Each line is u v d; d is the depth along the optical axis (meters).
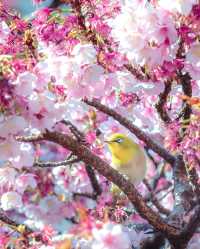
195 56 8.78
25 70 8.34
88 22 9.30
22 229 10.10
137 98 11.41
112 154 13.02
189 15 8.64
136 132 12.29
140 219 12.92
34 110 8.09
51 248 9.70
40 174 14.74
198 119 9.19
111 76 9.48
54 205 14.42
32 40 9.36
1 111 7.94
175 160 12.32
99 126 13.32
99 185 14.38
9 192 11.10
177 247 10.62
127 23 8.69
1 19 9.91
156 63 8.84
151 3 9.03
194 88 10.78
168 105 12.27
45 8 9.40
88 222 9.05
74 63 8.88
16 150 8.34
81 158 9.67
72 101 9.38
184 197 11.30
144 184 15.16
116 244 8.81
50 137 9.27
